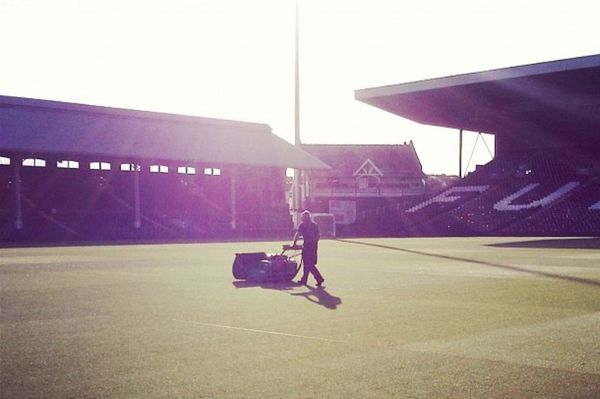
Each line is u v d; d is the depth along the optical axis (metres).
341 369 7.83
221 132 62.81
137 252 31.83
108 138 52.41
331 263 24.73
